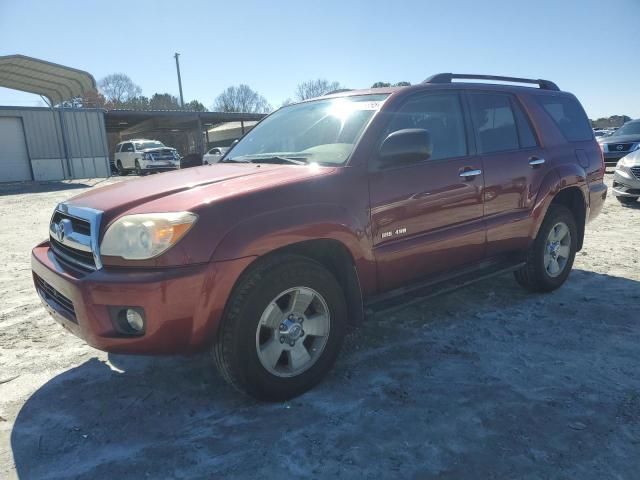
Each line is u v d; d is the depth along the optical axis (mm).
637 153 9430
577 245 4848
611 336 3656
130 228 2480
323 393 2945
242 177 2988
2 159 24688
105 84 68938
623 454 2342
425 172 3391
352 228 2951
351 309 3123
